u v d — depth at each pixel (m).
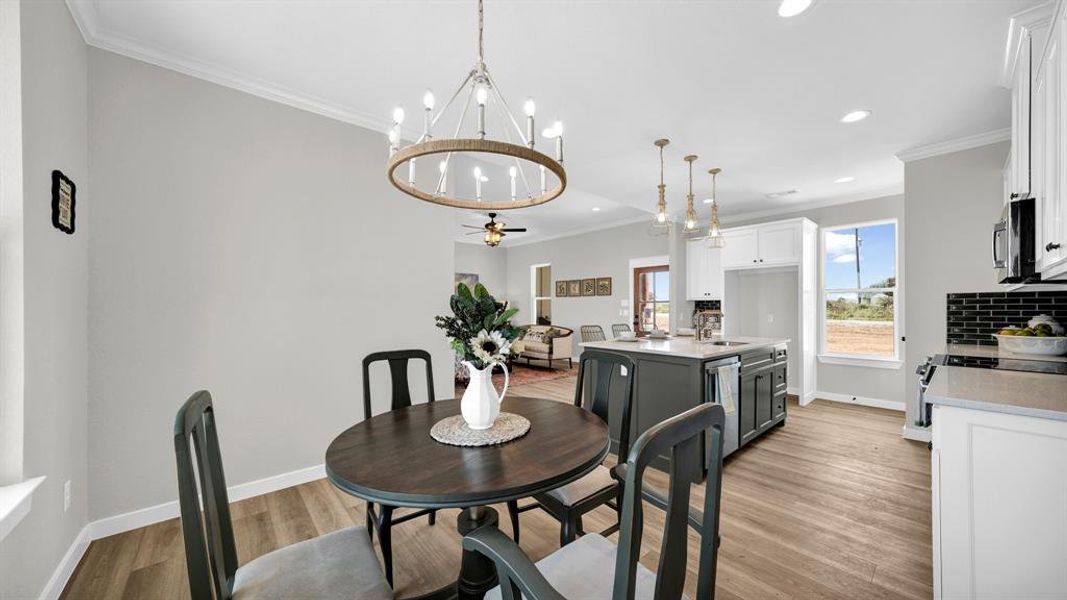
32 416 1.55
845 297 5.07
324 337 2.76
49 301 1.68
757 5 1.83
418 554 1.99
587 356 2.21
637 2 1.82
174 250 2.27
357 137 2.92
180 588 1.74
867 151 3.53
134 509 2.15
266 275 2.55
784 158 3.69
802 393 4.84
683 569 0.88
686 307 6.21
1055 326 2.69
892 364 4.65
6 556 1.39
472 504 1.08
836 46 2.12
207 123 2.37
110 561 1.90
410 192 1.78
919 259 3.48
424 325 3.22
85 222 2.02
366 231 2.95
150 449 2.20
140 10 1.89
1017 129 2.13
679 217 6.01
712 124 3.02
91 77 2.05
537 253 8.75
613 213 6.55
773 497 2.56
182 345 2.29
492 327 1.60
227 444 2.43
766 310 5.70
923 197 3.46
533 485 1.14
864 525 2.24
